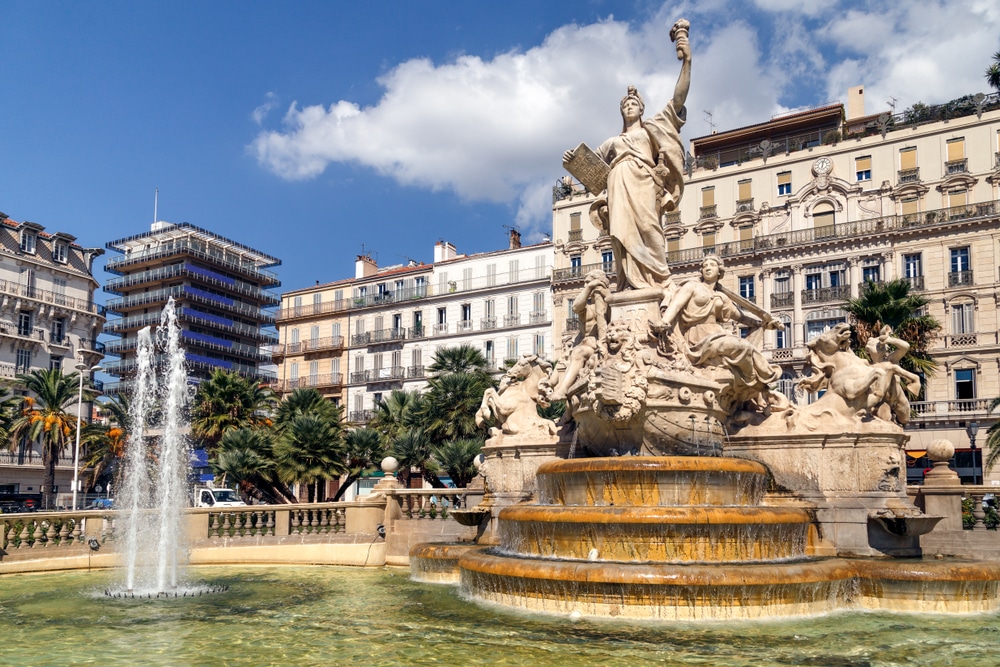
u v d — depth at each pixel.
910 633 10.33
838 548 14.34
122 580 16.91
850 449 14.67
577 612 11.21
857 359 15.46
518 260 67.50
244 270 85.50
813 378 15.84
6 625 11.57
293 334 79.50
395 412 45.75
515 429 17.72
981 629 10.61
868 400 14.82
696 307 16.20
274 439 37.22
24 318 67.25
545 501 14.64
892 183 54.34
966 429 49.47
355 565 19.59
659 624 10.62
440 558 15.68
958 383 51.16
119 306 81.00
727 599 10.89
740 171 59.47
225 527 20.23
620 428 15.09
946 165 52.94
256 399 52.47
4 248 65.56
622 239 16.80
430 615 11.60
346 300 76.88
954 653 9.38
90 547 19.28
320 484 40.94
